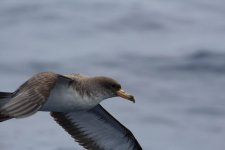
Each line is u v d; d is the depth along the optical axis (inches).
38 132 792.9
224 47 1055.6
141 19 1198.9
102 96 468.1
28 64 989.2
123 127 499.8
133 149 507.8
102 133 505.0
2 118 370.6
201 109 863.1
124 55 1035.9
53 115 500.7
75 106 453.7
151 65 998.4
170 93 908.0
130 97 476.4
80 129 503.5
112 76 963.3
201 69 979.3
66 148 756.0
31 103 374.3
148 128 814.5
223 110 860.6
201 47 1056.8
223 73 964.0
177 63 999.0
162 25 1179.9
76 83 454.0
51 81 388.5
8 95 415.2
